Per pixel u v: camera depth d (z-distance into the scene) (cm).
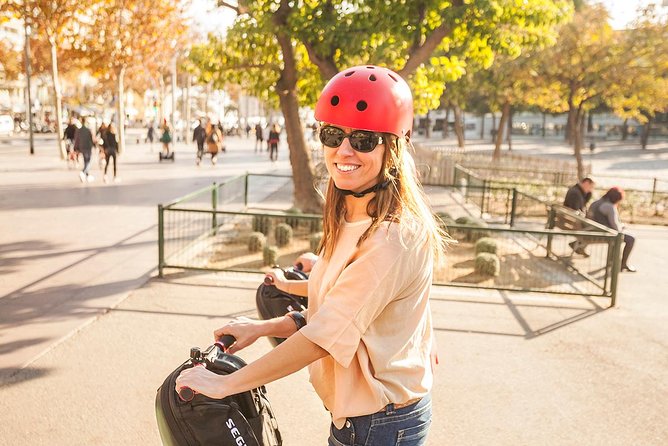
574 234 797
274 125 2994
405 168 178
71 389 472
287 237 1070
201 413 175
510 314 728
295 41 1371
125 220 1241
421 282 175
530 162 2706
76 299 704
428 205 185
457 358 577
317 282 191
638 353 608
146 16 2991
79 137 1880
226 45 1323
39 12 2592
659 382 536
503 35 1159
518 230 816
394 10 1046
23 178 1933
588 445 425
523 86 2456
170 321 639
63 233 1090
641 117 2616
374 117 172
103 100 6656
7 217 1231
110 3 2748
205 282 796
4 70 4628
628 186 2530
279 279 257
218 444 176
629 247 988
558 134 8894
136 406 449
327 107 177
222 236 1108
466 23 1080
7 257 899
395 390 176
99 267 855
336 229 183
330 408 187
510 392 506
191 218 1291
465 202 1783
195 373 171
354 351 166
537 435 436
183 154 3438
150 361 532
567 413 471
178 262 900
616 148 6097
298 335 165
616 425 454
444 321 690
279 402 472
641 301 809
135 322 632
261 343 593
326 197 186
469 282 886
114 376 498
